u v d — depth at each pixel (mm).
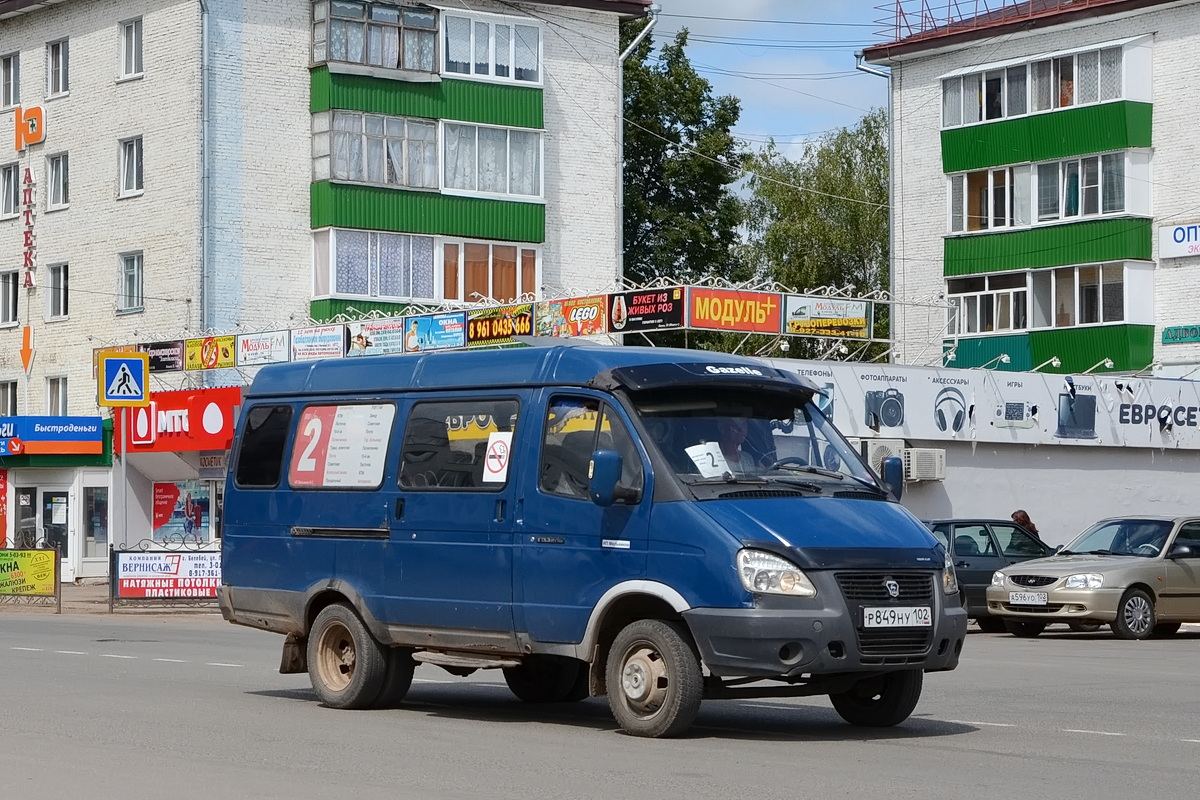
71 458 42719
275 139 42844
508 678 13844
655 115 58469
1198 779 9352
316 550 13188
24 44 47156
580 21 47094
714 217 59625
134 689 14602
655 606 11102
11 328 47594
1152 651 20688
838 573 10586
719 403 11680
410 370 12867
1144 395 35750
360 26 43156
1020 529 26391
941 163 49844
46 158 46594
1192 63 44625
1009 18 48188
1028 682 15766
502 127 44969
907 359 50375
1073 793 8812
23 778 9250
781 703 13711
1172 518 24500
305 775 9398
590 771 9555
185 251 42281
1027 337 47062
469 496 12117
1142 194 45281
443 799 8539
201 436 38719
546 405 11820
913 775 9430
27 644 20844
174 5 42688
